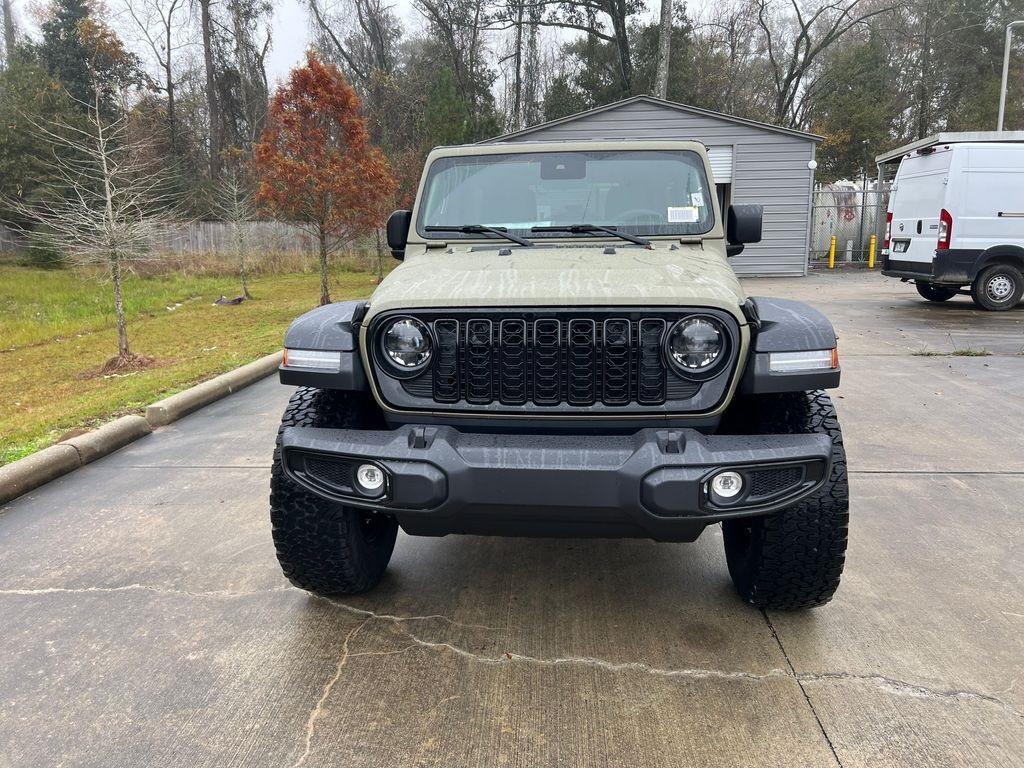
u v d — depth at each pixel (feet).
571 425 8.79
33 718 8.28
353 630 10.03
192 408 22.34
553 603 10.69
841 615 10.22
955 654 9.23
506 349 8.62
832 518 9.01
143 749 7.76
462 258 11.01
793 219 63.57
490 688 8.72
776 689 8.61
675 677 8.87
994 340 31.50
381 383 8.93
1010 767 7.29
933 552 12.08
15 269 73.67
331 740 7.87
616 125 62.34
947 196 38.86
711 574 11.54
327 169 45.80
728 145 62.44
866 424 19.40
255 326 40.47
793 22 128.77
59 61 109.09
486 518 8.40
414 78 130.82
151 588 11.25
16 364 31.37
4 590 11.24
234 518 13.88
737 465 7.93
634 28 113.91
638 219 12.05
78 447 17.19
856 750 7.58
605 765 7.44
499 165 12.61
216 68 138.00
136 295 55.83
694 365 8.39
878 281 59.41
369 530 11.02
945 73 122.11
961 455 16.87
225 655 9.46
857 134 109.29
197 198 97.40
